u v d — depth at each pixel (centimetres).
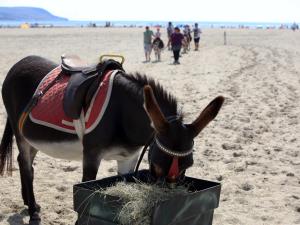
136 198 235
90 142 306
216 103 242
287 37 3766
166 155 232
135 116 297
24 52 1888
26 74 363
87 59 1655
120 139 308
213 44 2800
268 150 585
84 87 312
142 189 239
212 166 521
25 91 359
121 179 280
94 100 306
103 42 2703
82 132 312
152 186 238
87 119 306
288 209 405
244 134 662
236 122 733
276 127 714
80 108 309
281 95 998
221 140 631
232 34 4534
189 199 244
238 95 991
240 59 1784
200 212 255
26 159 368
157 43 1755
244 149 591
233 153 566
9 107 373
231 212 396
